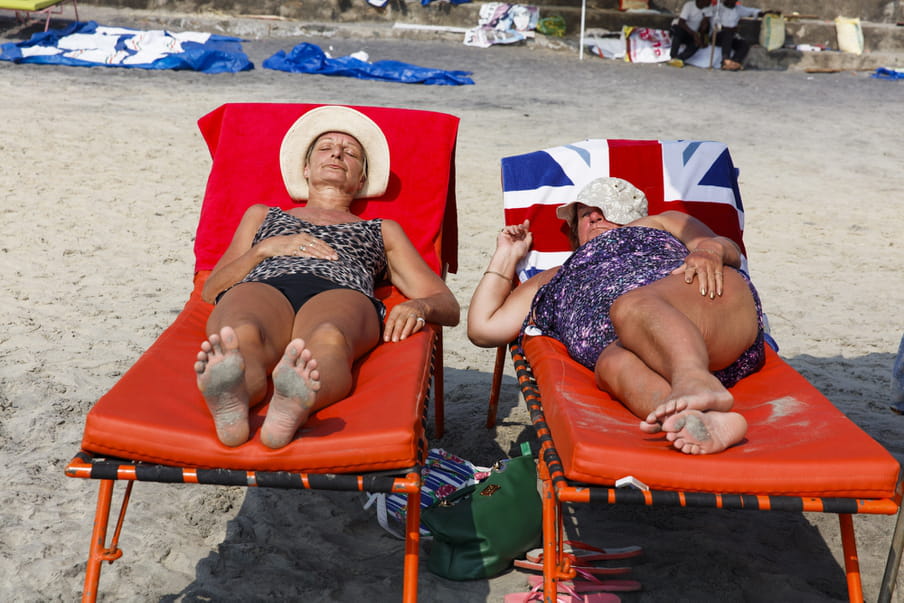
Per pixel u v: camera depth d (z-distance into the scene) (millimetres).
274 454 2209
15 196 6953
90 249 5965
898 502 2279
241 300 2768
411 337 2996
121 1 16969
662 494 2205
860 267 6359
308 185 3803
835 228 7266
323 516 3170
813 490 2199
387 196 3895
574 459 2250
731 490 2205
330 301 2863
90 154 8289
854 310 5527
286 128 4012
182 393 2504
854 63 16578
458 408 4148
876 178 8922
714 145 4090
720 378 2861
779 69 16359
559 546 2771
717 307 2760
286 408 2160
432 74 12969
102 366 4273
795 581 2828
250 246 3441
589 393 2727
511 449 3744
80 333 4645
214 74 12766
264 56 14242
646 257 3092
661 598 2719
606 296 2945
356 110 3795
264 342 2613
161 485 3314
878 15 18172
